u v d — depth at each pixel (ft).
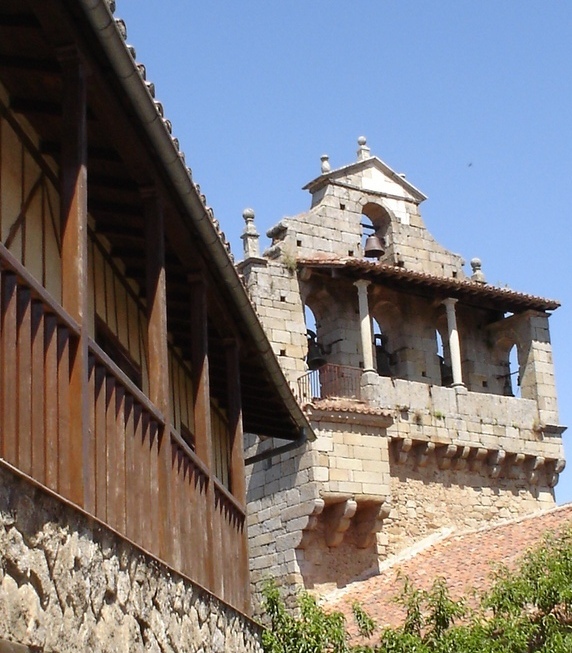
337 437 94.99
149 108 30.78
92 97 30.58
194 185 35.32
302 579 91.81
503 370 114.52
